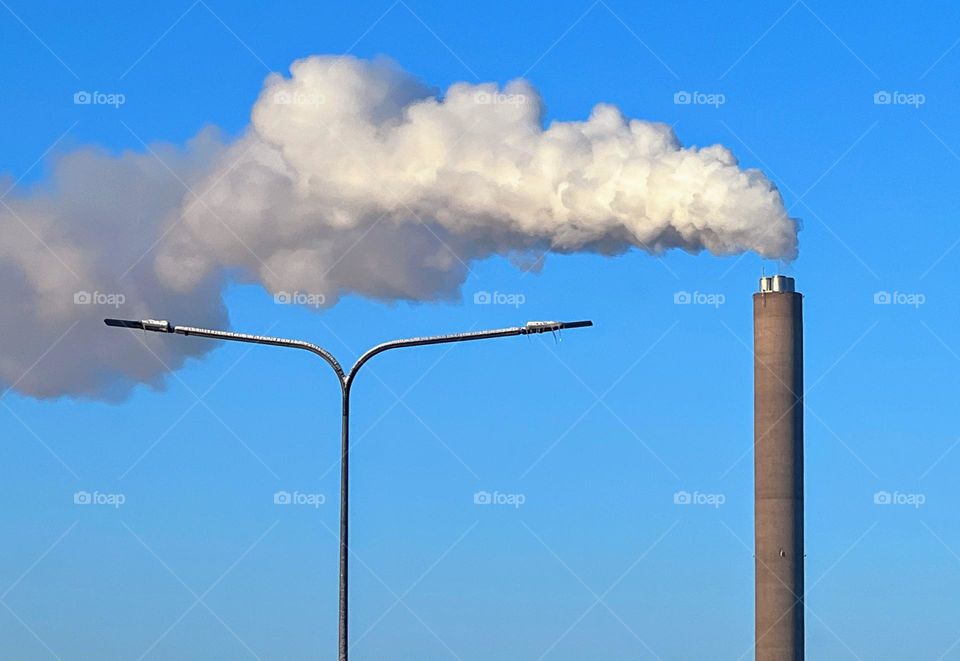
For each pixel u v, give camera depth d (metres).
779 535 97.56
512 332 55.50
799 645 97.50
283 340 55.66
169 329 55.06
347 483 55.31
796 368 98.00
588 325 55.47
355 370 55.78
